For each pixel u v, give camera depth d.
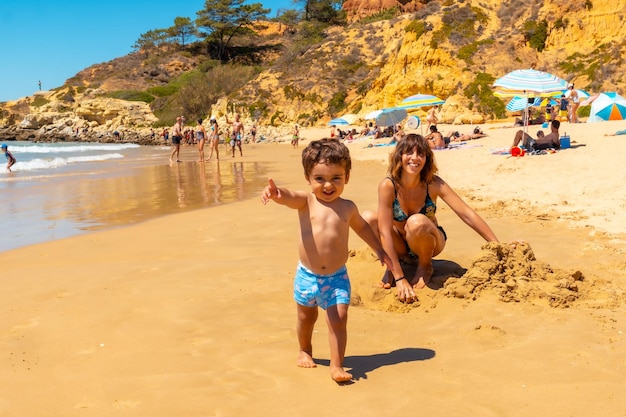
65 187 16.86
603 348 4.03
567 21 41.75
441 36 44.03
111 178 19.48
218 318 4.95
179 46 117.69
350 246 7.42
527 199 10.32
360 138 37.06
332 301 3.82
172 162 26.50
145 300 5.48
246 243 8.02
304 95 56.84
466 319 4.75
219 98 69.50
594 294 5.20
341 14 97.81
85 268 6.92
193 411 3.32
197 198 13.41
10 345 4.45
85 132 77.06
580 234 7.67
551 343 4.15
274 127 54.97
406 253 5.99
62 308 5.33
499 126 30.31
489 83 39.41
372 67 57.31
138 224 10.11
